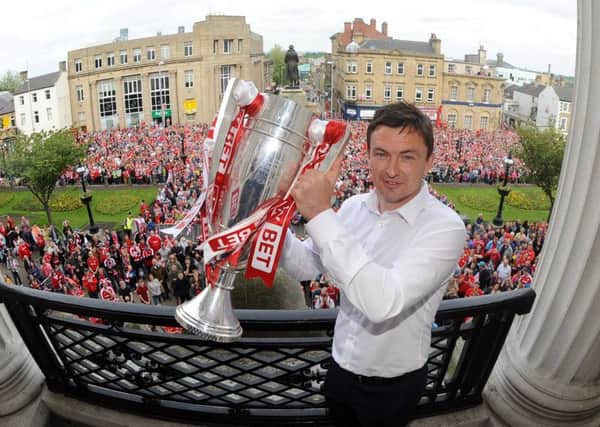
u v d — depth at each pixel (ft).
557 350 7.80
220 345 7.02
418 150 4.77
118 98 193.98
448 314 6.74
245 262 5.22
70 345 7.72
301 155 4.83
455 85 186.80
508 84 264.11
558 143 76.69
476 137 147.43
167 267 44.65
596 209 6.74
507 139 144.66
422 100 187.11
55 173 77.10
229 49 190.70
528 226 63.52
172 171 92.94
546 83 230.48
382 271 4.44
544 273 7.95
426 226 4.94
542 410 8.07
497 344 7.64
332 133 4.61
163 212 70.85
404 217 5.07
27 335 7.71
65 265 50.42
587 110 6.74
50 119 189.67
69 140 79.46
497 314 7.29
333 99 226.79
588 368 7.86
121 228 77.15
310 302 41.09
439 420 8.25
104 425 8.15
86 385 8.27
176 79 191.11
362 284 4.33
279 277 13.48
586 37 6.66
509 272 45.19
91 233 72.79
